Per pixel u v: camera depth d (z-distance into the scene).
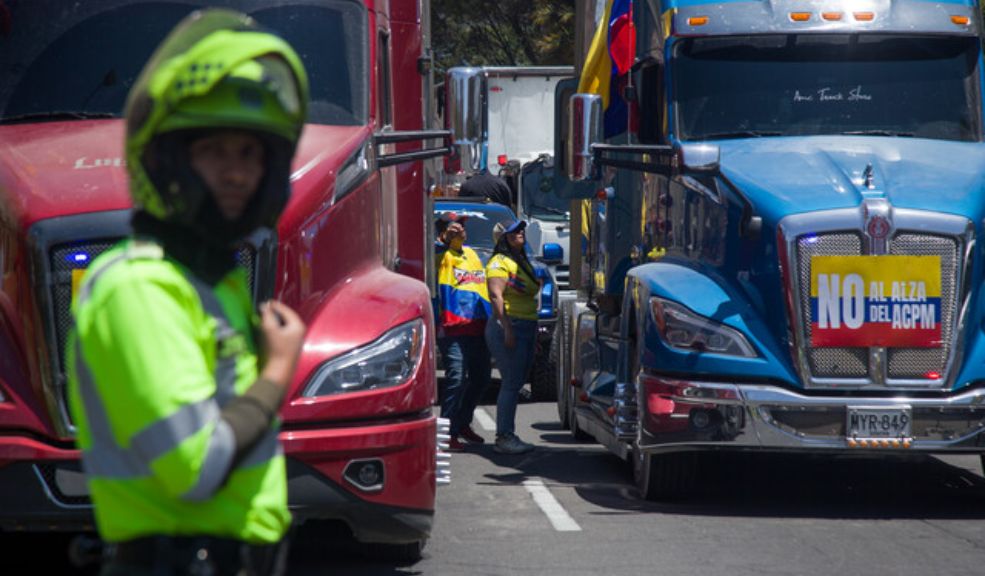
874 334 29.48
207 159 9.74
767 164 31.20
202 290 9.79
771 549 26.41
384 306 22.86
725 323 29.86
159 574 9.53
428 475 22.64
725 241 30.64
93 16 26.50
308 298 22.55
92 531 23.72
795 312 29.42
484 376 41.50
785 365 29.53
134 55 26.20
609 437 36.31
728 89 33.62
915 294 29.48
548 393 54.38
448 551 26.16
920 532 28.16
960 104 33.94
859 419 29.12
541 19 139.25
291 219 22.34
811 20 33.44
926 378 29.56
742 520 29.50
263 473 9.95
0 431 21.38
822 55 33.81
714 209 31.09
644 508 31.02
